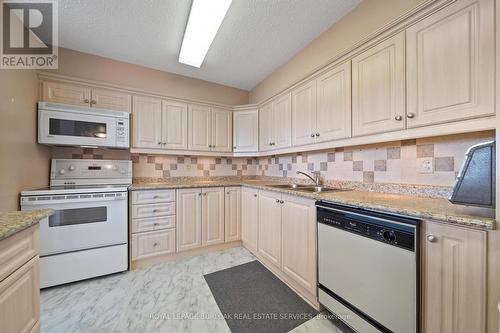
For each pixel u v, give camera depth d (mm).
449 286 848
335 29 1905
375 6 1585
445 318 859
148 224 2154
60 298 1600
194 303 1546
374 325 1097
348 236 1242
